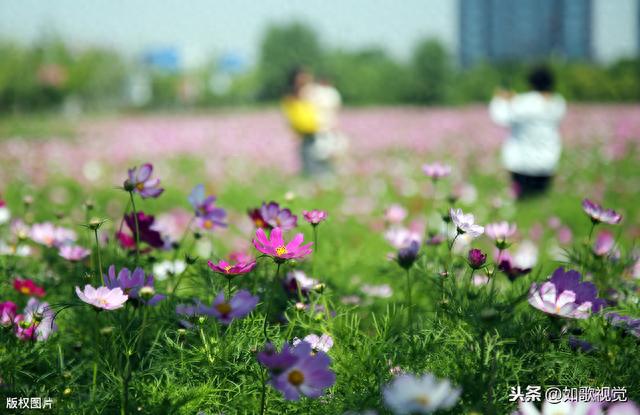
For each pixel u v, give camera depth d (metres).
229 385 1.59
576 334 1.60
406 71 44.56
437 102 43.50
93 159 11.74
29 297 2.22
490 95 40.00
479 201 6.95
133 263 2.19
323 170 9.84
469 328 1.69
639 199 7.20
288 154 12.85
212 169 10.47
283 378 1.31
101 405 1.48
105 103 44.25
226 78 52.28
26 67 37.44
